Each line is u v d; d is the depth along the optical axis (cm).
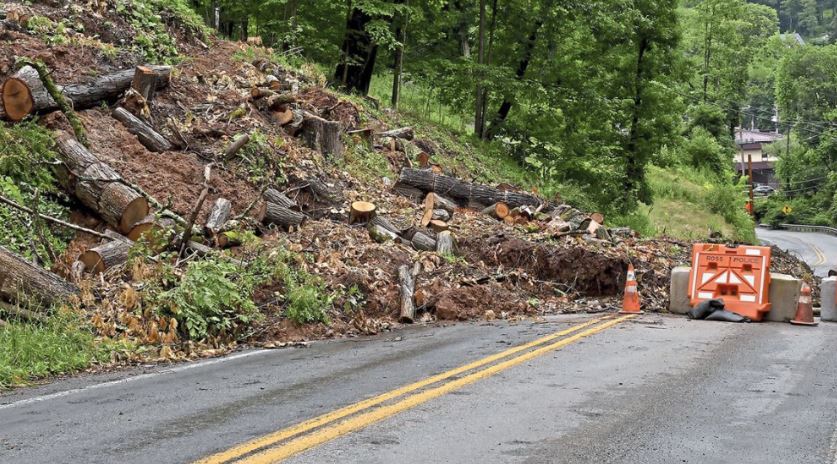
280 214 1498
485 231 1695
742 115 8450
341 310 1253
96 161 1352
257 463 571
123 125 1538
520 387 830
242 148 1622
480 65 3016
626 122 3609
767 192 10819
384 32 2775
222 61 2017
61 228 1307
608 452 618
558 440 646
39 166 1344
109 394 791
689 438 661
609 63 3403
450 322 1307
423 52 3338
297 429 658
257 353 1031
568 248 1592
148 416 701
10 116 1379
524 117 3266
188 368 930
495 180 2641
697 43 8312
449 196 1944
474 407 744
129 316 1077
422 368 919
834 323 1399
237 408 729
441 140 2720
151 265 1217
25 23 1631
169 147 1559
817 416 738
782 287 1384
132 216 1315
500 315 1372
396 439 639
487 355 1001
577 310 1446
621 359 993
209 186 1492
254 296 1213
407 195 1903
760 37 10300
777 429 693
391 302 1320
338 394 786
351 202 1703
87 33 1750
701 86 8100
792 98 9819
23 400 767
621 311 1434
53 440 627
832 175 9031
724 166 6844
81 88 1517
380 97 3416
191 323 1076
